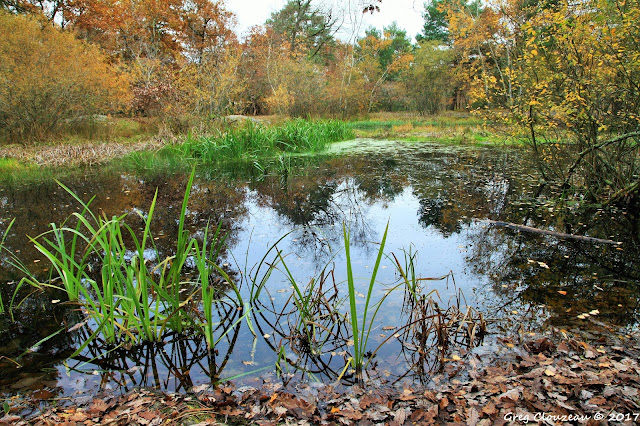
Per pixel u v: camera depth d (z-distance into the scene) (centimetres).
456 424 195
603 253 451
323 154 1295
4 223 602
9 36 1252
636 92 550
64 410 221
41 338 307
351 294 244
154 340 298
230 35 2752
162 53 2427
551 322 306
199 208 683
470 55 2386
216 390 239
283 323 323
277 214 643
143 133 1686
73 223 600
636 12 480
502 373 240
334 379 251
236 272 417
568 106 564
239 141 1232
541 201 677
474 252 461
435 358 271
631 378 215
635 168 615
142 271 278
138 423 202
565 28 537
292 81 2467
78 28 2338
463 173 947
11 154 1152
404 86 2872
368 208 668
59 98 1372
